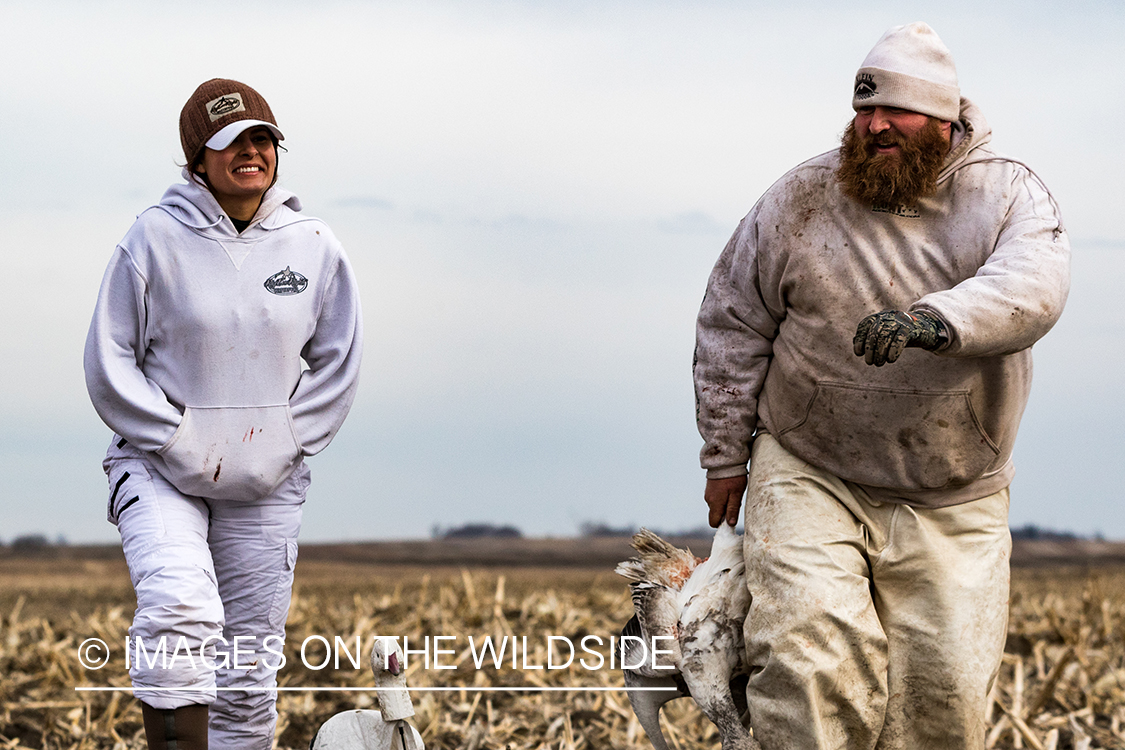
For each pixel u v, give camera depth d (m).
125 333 6.97
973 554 6.91
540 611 15.60
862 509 7.00
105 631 15.00
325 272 7.37
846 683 6.63
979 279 6.17
